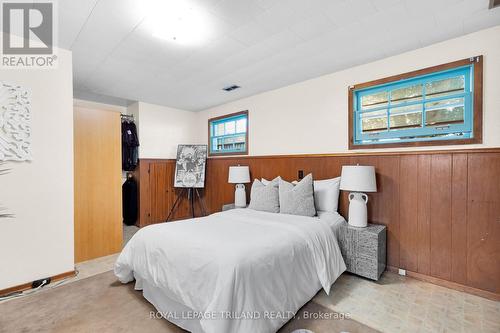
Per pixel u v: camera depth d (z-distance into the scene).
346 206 3.02
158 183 4.88
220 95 4.22
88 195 3.10
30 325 1.80
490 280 2.13
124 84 3.67
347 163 3.02
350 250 2.54
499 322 1.82
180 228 2.17
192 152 5.02
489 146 2.16
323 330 1.74
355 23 2.11
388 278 2.51
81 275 2.63
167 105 4.93
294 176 3.55
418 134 2.59
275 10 1.93
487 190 2.15
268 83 3.60
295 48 2.55
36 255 2.40
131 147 4.55
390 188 2.69
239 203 3.90
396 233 2.64
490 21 2.07
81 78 3.41
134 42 2.42
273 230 2.13
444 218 2.36
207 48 2.55
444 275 2.36
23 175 2.34
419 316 1.90
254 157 4.11
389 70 2.74
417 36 2.31
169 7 1.88
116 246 3.33
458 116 2.39
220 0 1.80
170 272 1.79
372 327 1.77
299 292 1.89
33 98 2.38
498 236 2.10
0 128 2.21
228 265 1.51
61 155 2.56
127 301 2.12
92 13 1.95
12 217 2.28
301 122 3.53
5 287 2.23
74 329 1.77
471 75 2.28
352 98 3.01
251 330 1.44
